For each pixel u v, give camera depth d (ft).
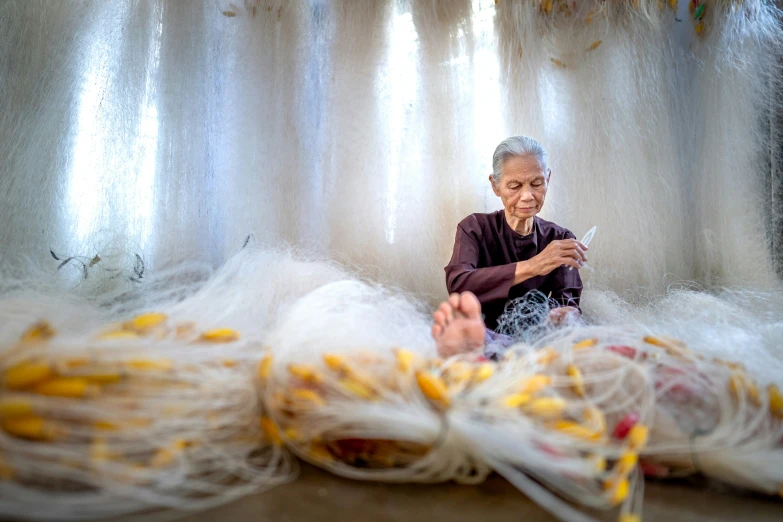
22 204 9.41
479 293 7.32
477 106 10.74
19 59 9.75
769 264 9.92
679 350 4.60
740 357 5.13
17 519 2.92
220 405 3.64
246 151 10.63
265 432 4.03
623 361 4.20
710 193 10.54
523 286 7.61
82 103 10.21
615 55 10.66
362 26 10.60
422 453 3.72
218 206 10.68
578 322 6.70
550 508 3.27
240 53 10.77
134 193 10.23
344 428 3.65
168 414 3.34
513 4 10.50
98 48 10.37
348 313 5.06
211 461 3.75
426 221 10.46
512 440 3.26
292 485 3.68
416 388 3.66
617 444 3.74
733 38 10.34
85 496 3.04
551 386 4.00
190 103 10.44
